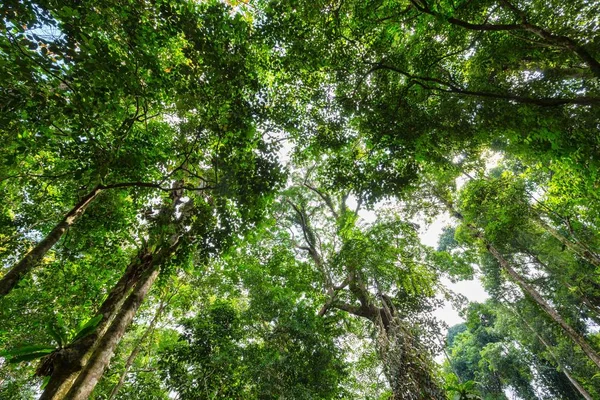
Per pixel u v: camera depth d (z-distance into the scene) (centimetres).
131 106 727
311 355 891
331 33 735
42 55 414
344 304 1332
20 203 884
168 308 1274
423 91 779
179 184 960
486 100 710
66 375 564
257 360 816
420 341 988
